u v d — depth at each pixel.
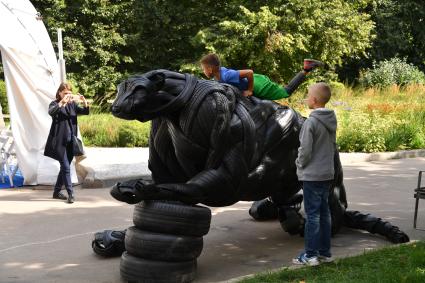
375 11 31.64
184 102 5.46
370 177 12.05
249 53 24.25
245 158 5.75
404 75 28.39
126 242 5.71
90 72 26.55
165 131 5.79
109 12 26.47
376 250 6.48
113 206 9.21
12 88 10.60
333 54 24.83
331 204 6.88
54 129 9.43
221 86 5.69
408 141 16.23
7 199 9.70
